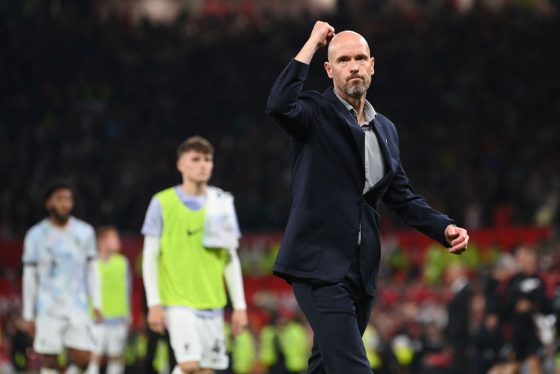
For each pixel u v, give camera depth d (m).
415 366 55.50
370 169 18.41
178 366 28.05
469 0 131.38
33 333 33.59
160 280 28.39
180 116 109.19
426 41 117.44
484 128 104.69
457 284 52.78
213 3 135.12
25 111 108.31
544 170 93.19
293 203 18.53
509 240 79.75
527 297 44.19
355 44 18.14
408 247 79.81
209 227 28.39
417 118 109.38
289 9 133.75
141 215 91.44
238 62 117.50
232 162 99.31
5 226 89.88
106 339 50.44
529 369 44.66
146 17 123.31
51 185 33.78
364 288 18.19
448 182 93.31
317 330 17.84
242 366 57.84
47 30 118.25
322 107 18.25
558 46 115.62
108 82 114.19
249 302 73.06
